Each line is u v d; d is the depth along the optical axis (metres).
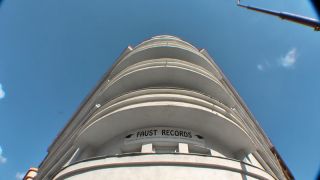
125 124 16.70
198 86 20.50
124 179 12.63
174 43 24.06
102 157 14.06
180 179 12.45
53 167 24.38
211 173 13.04
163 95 16.95
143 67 19.95
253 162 17.25
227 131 16.73
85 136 17.45
